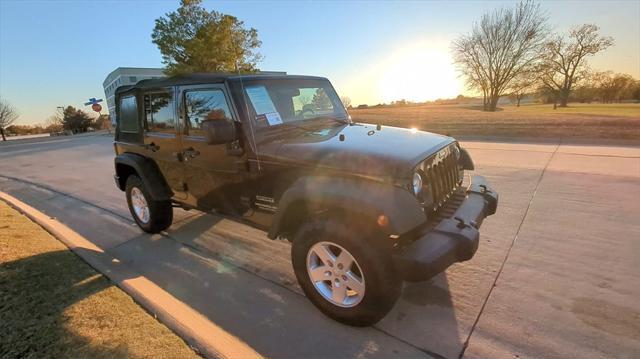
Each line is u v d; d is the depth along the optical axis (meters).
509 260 3.39
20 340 2.29
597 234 3.88
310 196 2.39
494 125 14.11
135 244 4.23
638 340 2.30
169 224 4.46
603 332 2.38
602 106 40.50
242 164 2.99
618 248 3.54
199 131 3.32
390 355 2.26
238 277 3.35
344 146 2.58
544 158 8.07
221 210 3.51
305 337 2.46
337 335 2.47
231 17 20.89
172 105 3.53
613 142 9.91
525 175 6.54
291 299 2.94
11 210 5.57
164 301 2.74
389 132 3.16
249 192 3.07
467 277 3.13
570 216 4.43
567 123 13.27
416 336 2.43
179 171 3.73
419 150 2.54
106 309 2.64
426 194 2.45
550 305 2.69
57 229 4.51
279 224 2.64
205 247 4.06
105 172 9.55
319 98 3.70
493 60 37.28
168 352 2.18
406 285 3.04
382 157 2.34
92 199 6.54
